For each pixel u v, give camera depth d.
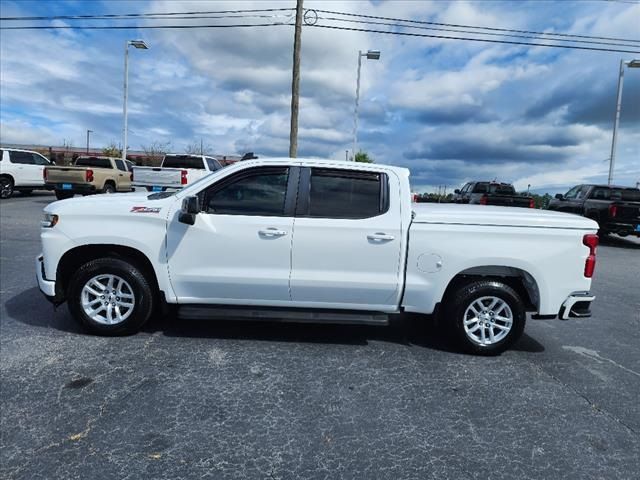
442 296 4.66
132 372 4.01
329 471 2.82
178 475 2.72
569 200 17.19
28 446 2.95
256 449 3.00
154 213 4.64
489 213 4.70
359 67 24.83
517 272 4.70
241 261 4.61
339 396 3.74
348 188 4.67
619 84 22.14
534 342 5.27
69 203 4.77
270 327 5.32
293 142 18.28
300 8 17.22
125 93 24.50
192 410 3.44
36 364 4.11
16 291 6.36
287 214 4.61
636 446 3.21
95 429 3.15
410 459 2.96
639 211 14.62
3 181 19.59
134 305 4.72
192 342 4.75
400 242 4.56
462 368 4.41
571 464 2.98
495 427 3.38
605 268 10.82
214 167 17.86
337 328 5.39
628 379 4.32
